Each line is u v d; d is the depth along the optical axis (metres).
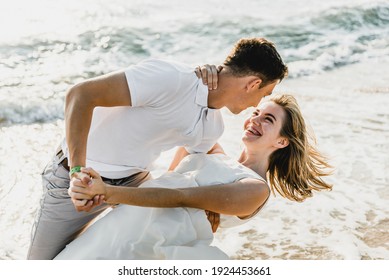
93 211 3.10
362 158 4.96
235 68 2.77
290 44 8.41
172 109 2.73
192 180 2.98
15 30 7.78
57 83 6.33
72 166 2.61
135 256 2.86
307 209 4.23
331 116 5.81
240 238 3.88
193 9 9.71
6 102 5.67
